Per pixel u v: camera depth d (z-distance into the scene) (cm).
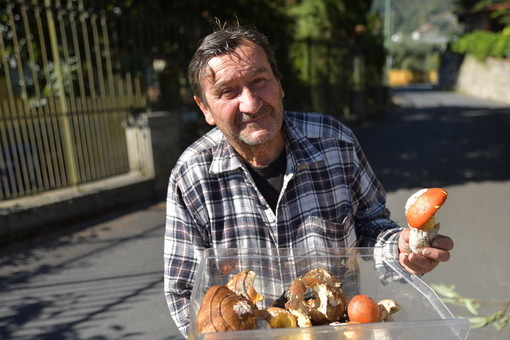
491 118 1510
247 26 138
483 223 502
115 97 622
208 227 150
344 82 1481
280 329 85
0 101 664
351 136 159
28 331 320
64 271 414
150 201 632
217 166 147
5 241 484
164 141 655
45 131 538
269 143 145
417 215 112
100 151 613
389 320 106
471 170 759
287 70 1023
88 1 653
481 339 287
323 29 1467
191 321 103
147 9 673
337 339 85
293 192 148
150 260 434
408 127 1373
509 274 376
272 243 148
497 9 2808
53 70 664
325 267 122
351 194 157
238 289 111
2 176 512
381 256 123
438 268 395
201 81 135
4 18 634
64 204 536
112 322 330
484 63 2728
